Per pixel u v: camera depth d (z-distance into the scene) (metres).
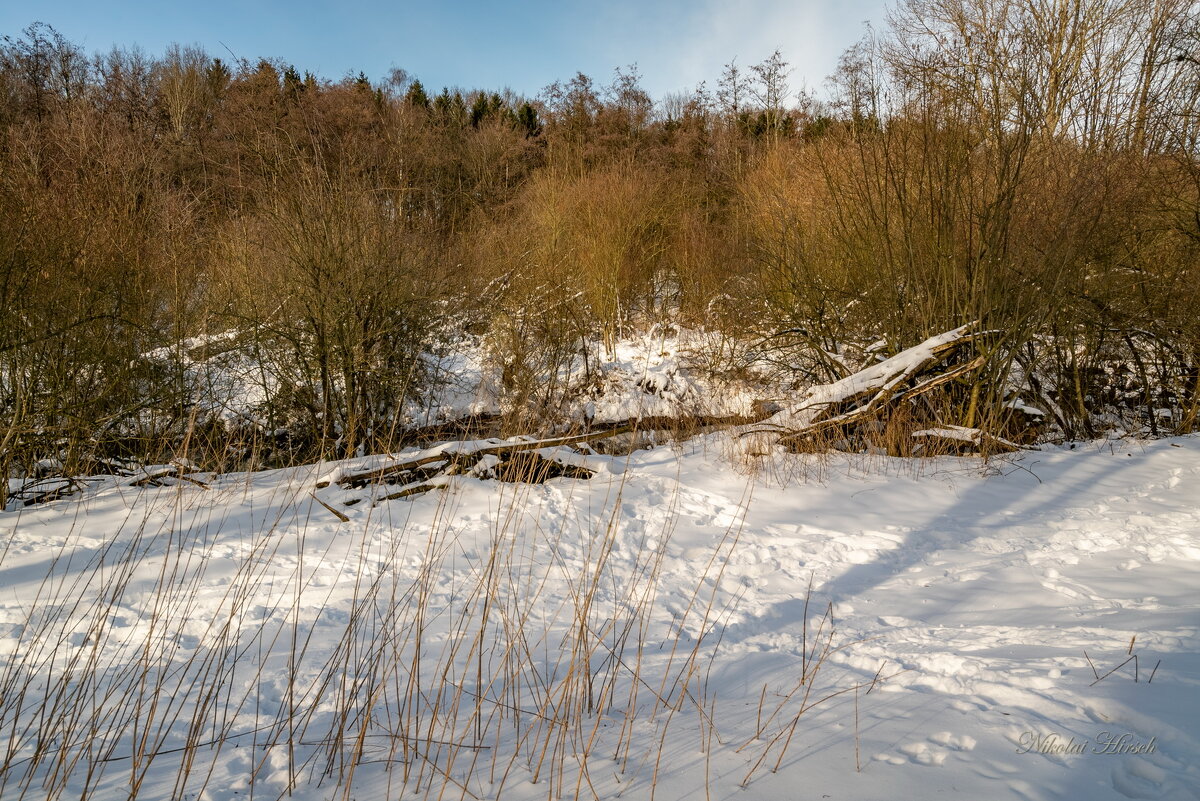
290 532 6.57
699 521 7.30
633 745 3.13
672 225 19.97
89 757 2.93
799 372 14.16
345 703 3.11
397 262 11.74
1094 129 12.04
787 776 2.74
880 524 7.26
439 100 35.53
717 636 4.63
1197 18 12.00
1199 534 6.43
